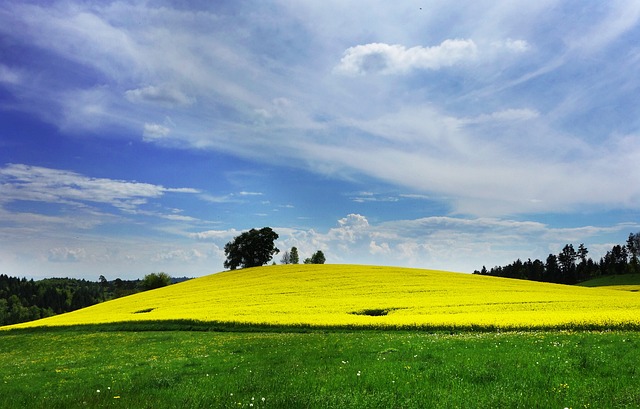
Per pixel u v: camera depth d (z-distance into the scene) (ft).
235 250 378.12
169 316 135.54
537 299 142.20
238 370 49.98
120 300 228.43
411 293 164.76
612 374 37.65
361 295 164.45
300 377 41.34
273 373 44.73
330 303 146.61
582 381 35.04
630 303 131.64
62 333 131.34
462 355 48.83
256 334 104.37
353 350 59.57
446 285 187.93
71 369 67.31
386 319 106.73
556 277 541.34
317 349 63.82
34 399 41.70
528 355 47.24
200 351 76.54
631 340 57.82
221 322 120.06
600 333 70.13
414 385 35.40
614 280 485.56
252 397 33.04
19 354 103.30
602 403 28.81
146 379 46.96
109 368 63.57
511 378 36.65
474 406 28.84
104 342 107.34
